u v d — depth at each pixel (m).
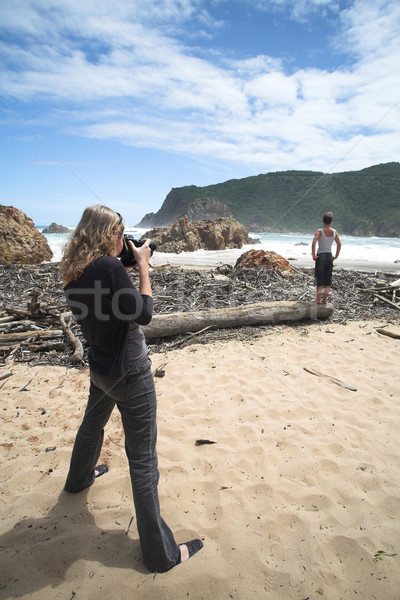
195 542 2.11
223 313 5.97
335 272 10.85
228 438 3.15
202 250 29.62
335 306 7.40
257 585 1.89
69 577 1.89
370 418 3.50
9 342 5.19
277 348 5.27
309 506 2.43
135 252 1.99
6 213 14.55
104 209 1.88
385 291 8.36
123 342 1.80
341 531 2.23
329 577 1.94
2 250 13.57
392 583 1.90
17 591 1.80
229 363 4.73
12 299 7.31
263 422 3.40
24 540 2.10
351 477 2.70
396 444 3.10
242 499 2.47
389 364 4.74
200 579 1.91
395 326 6.33
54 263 12.64
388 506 2.43
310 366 4.66
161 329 5.50
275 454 2.95
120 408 1.94
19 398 3.79
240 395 3.88
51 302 6.90
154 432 1.96
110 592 1.82
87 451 2.33
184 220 30.50
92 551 2.05
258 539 2.16
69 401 3.75
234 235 33.00
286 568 1.98
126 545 2.11
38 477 2.64
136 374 1.85
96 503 2.42
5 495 2.47
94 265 1.75
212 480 2.66
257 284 8.82
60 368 4.58
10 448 2.97
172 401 3.79
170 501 2.45
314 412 3.58
